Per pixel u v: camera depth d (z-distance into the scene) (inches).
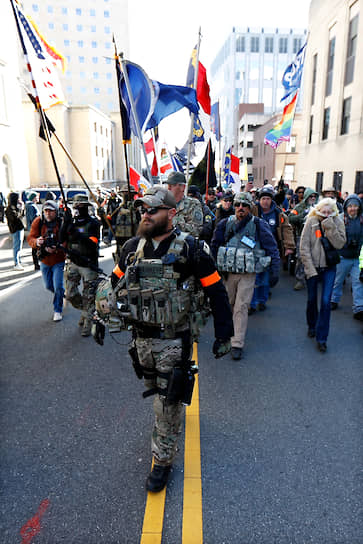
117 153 2539.4
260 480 99.4
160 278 87.9
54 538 83.1
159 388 94.0
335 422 123.8
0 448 111.3
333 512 89.6
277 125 404.2
